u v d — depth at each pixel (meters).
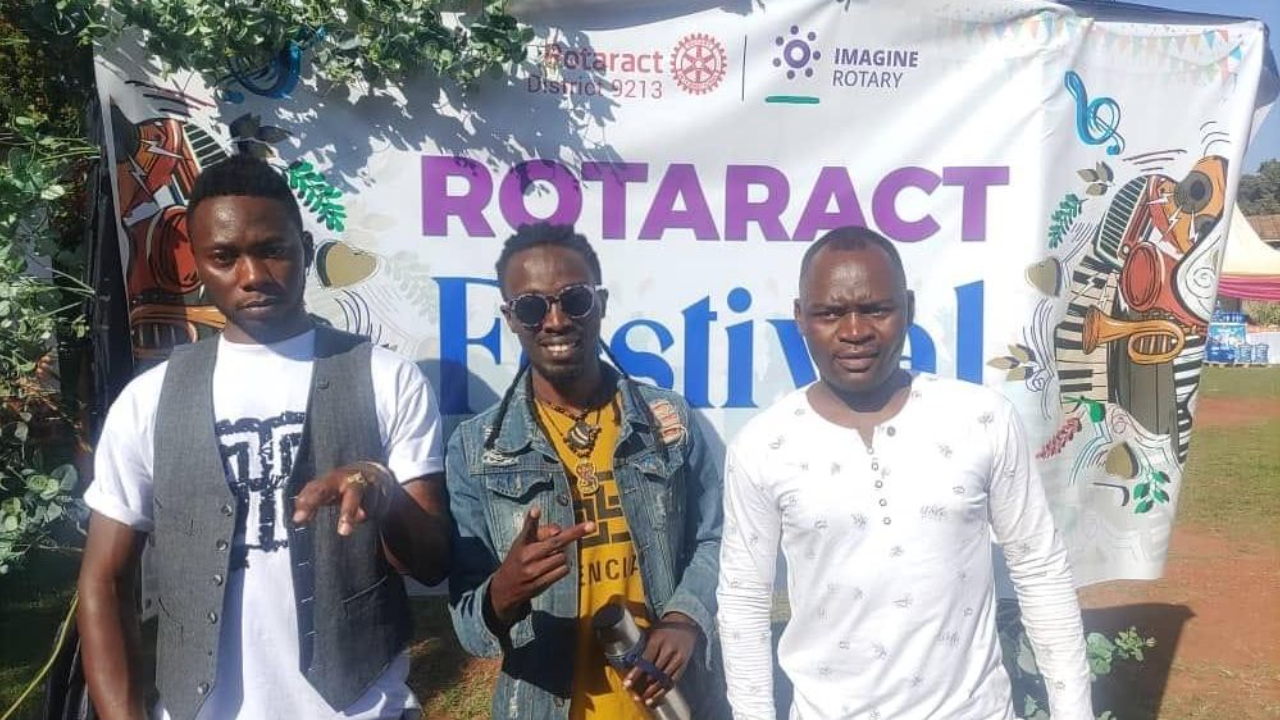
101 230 2.54
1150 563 2.93
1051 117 2.74
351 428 1.84
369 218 2.63
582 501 2.08
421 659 4.41
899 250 2.76
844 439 1.86
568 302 2.02
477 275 2.68
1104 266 2.83
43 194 2.31
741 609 1.95
